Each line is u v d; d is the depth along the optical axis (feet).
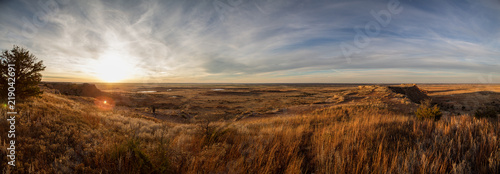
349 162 12.06
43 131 15.88
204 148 15.34
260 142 17.08
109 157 12.69
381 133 18.06
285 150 15.03
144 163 11.39
